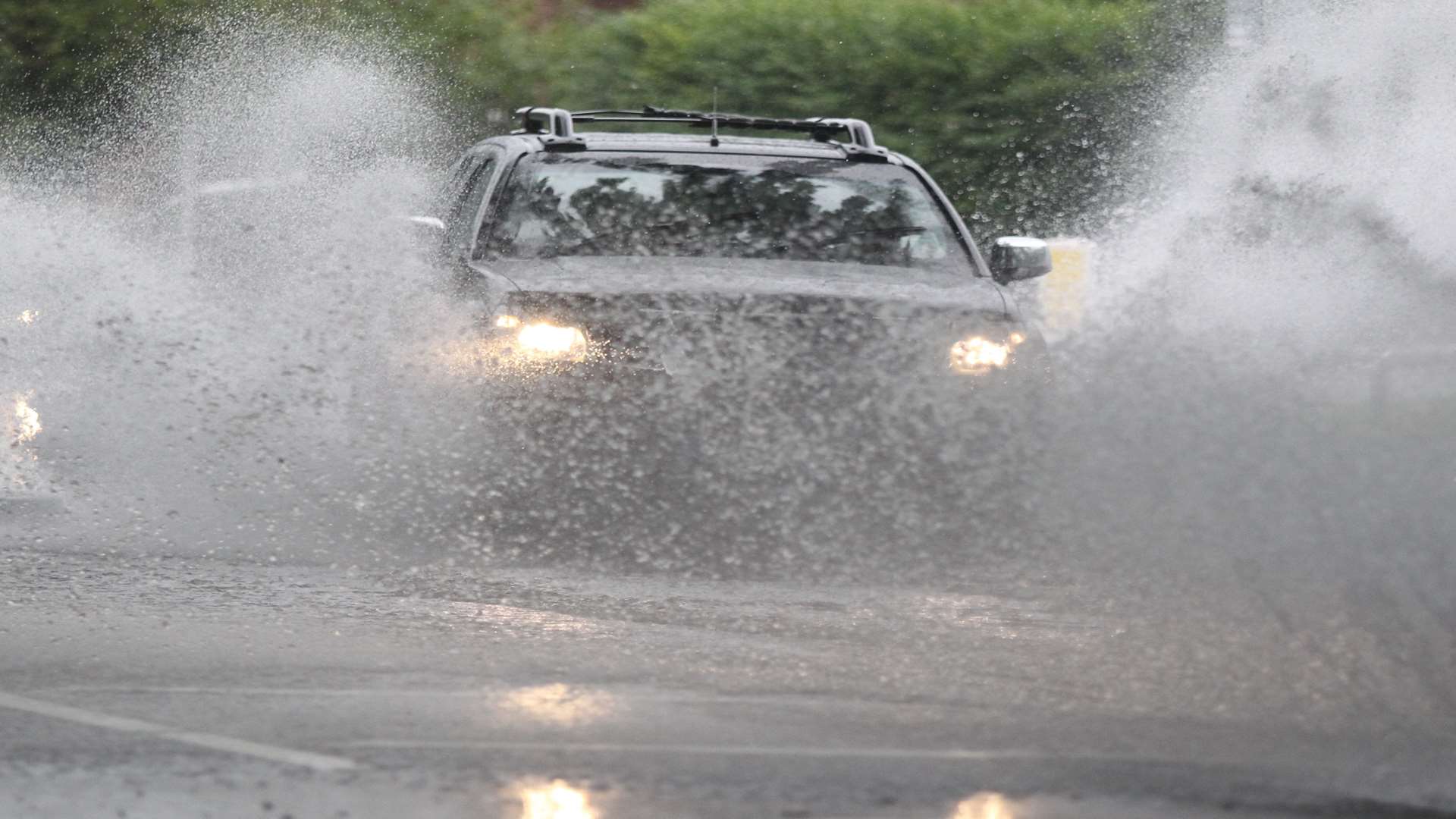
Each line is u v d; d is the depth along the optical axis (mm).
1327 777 12992
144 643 17891
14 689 15961
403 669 16656
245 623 18875
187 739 14125
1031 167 56125
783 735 14148
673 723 14484
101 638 18141
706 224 26656
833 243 26609
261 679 16250
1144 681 15734
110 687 15969
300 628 18656
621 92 61562
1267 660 16016
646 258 25688
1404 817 12180
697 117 30281
